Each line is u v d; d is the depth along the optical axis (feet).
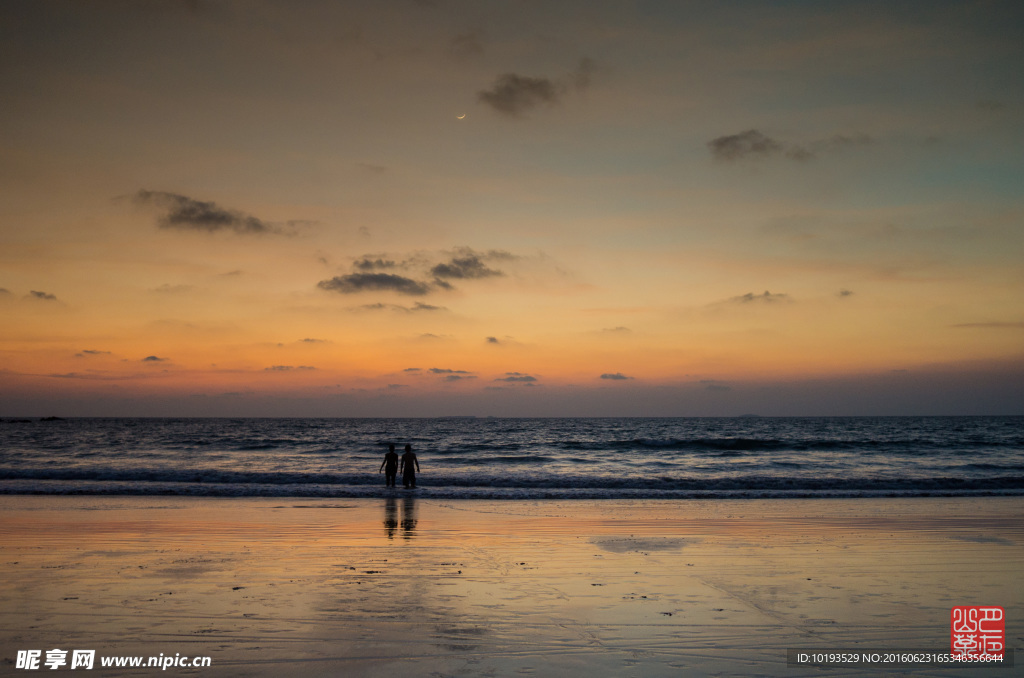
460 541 31.55
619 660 15.70
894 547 30.35
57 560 26.40
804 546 30.55
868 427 310.86
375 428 332.60
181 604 20.04
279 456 110.01
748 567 26.00
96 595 21.01
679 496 52.01
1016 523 38.06
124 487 52.34
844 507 45.50
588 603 20.58
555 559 27.37
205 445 139.74
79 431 226.99
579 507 45.19
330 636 17.21
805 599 21.25
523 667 15.17
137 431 239.30
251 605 20.01
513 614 19.35
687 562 26.89
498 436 215.72
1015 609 20.35
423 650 16.24
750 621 18.85
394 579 23.62
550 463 101.55
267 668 14.97
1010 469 82.64
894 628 18.37
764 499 50.39
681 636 17.49
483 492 53.21
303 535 32.91
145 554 27.78
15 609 19.39
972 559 27.71
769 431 260.21
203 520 37.60
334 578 23.70
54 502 44.93
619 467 92.32
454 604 20.36
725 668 15.29
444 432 257.96
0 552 27.99
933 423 392.47
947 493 53.42
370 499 49.19
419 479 64.54
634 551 29.17
